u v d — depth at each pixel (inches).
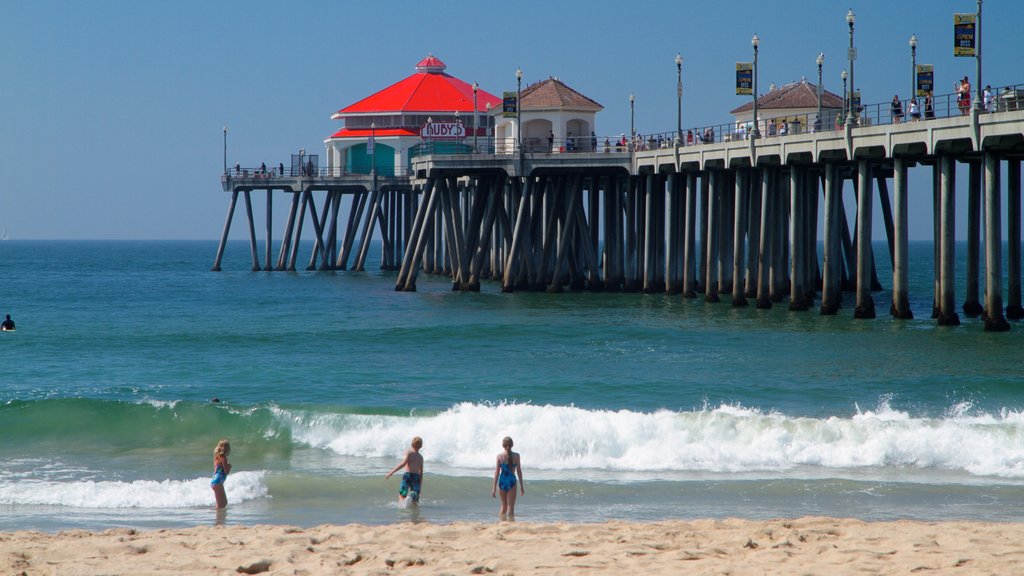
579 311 3553.2
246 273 6904.5
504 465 1247.5
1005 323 2783.0
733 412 1721.2
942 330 2837.1
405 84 6555.1
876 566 940.0
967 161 3161.9
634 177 4254.4
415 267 4557.1
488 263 5787.4
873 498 1333.7
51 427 1721.2
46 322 3563.0
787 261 4079.7
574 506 1300.4
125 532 1125.1
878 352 2482.8
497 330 3014.3
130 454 1603.1
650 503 1315.2
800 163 3277.6
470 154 4148.6
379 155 6343.5
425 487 1391.5
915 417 1770.4
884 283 6058.1
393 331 3048.7
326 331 3097.9
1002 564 943.0
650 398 1983.3
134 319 3676.2
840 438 1578.5
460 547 1040.8
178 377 2276.1
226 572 970.1
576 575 935.7
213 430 1715.1
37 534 1112.8
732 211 4005.9
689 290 3905.0
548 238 4441.4
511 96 4200.3
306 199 6924.2
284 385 2151.8
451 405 1918.1
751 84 3378.4
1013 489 1376.7
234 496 1342.3
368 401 1975.9
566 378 2204.7
